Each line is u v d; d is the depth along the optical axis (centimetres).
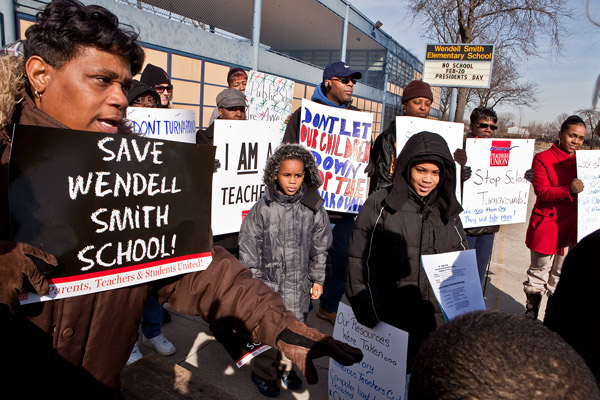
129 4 788
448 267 188
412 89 381
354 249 209
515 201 367
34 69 88
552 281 380
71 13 86
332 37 1892
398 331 192
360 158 357
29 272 77
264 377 254
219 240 330
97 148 92
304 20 1584
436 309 205
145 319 290
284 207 251
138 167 99
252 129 326
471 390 62
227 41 1020
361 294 202
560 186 355
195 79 942
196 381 145
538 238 363
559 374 61
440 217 207
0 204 83
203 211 113
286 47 2212
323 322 364
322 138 346
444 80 817
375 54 2238
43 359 91
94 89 90
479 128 383
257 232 253
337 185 354
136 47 96
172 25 851
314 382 99
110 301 100
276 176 255
